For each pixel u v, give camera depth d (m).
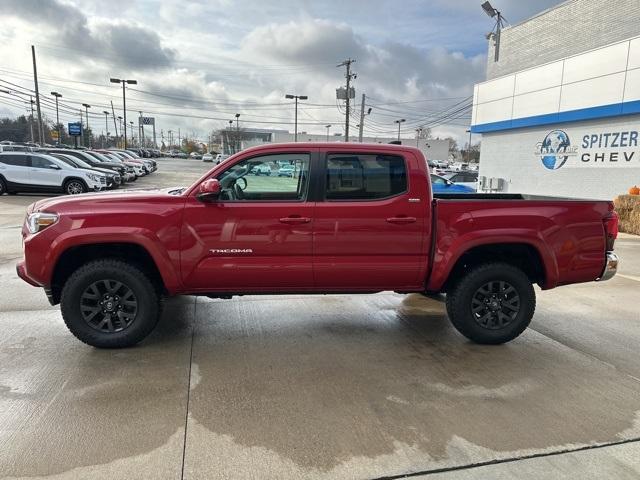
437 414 3.40
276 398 3.57
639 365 4.32
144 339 4.73
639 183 13.64
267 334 4.94
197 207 4.27
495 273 4.60
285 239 4.35
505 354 4.53
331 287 4.57
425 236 4.48
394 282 4.60
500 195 6.02
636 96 13.37
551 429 3.23
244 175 4.40
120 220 4.20
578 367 4.25
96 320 4.41
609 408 3.53
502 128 19.28
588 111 14.98
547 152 17.11
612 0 14.98
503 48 20.27
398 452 2.94
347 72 47.31
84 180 19.16
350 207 4.38
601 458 2.92
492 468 2.80
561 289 7.08
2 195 19.02
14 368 4.00
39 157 18.98
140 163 35.59
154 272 4.55
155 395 3.57
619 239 11.75
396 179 4.46
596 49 14.60
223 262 4.34
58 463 2.76
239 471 2.72
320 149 4.41
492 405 3.54
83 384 3.72
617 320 5.61
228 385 3.76
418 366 4.21
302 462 2.82
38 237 4.18
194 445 2.96
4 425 3.13
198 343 4.65
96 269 4.26
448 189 17.80
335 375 3.99
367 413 3.39
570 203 4.60
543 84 16.92
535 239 4.52
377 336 4.95
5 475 2.65
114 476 2.66
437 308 5.96
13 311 5.49
